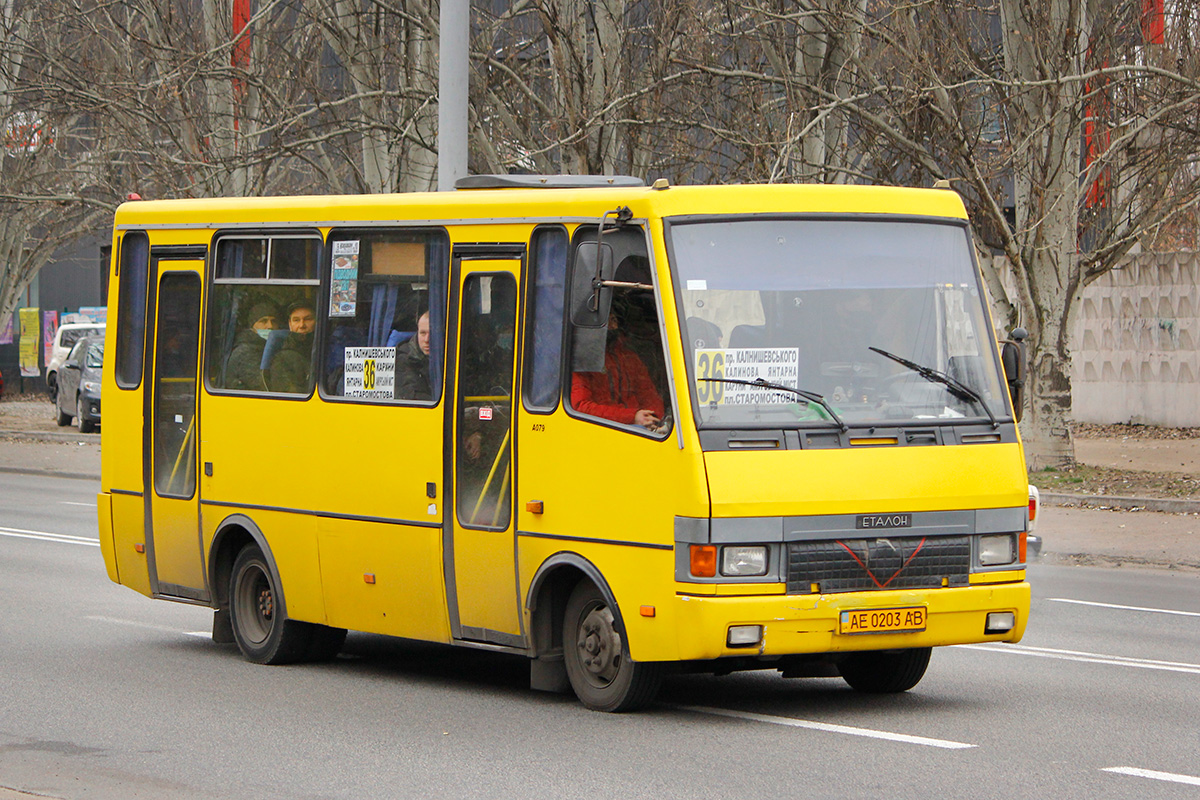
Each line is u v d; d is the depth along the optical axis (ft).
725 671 34.04
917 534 32.83
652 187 33.78
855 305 33.78
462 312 36.99
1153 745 31.12
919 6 80.07
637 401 32.89
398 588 38.29
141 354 45.96
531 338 35.32
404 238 38.65
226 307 43.55
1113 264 91.04
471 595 36.50
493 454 35.99
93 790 27.78
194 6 107.65
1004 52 86.12
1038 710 34.96
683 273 32.65
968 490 33.35
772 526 31.55
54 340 174.91
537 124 88.48
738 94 84.43
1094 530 72.13
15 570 60.29
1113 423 121.39
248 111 100.73
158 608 52.26
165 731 32.89
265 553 41.73
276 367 41.88
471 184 39.65
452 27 64.28
